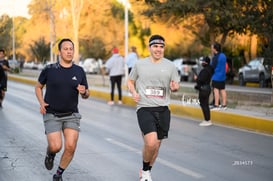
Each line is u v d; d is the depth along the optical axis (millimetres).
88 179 7902
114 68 21141
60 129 7141
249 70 33625
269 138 12305
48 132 7070
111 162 9203
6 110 18109
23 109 18516
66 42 7152
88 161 9258
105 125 14352
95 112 18031
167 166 8953
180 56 51844
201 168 8820
